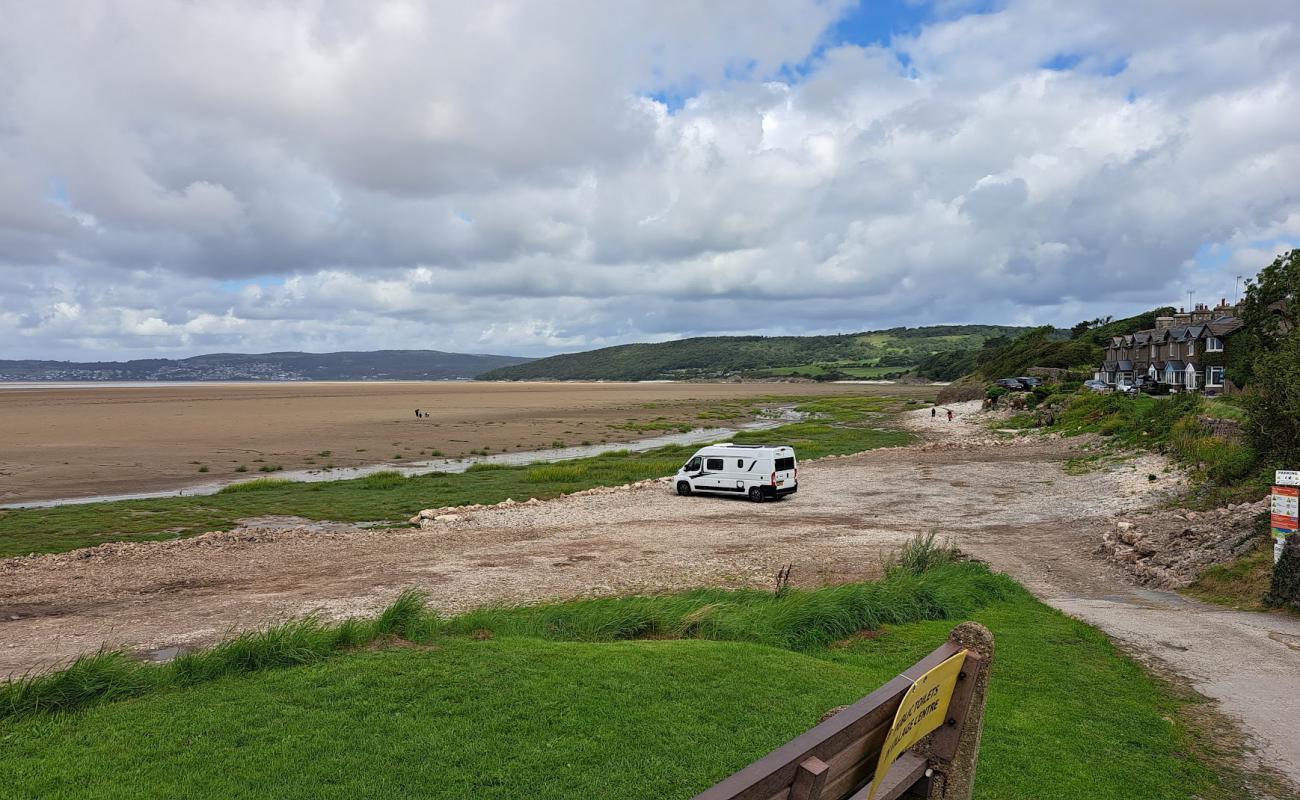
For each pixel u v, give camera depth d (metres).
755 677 8.45
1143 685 8.63
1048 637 10.85
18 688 7.85
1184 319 87.94
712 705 7.52
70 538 27.17
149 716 7.29
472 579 19.31
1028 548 21.48
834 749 2.71
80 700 7.84
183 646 13.70
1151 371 84.69
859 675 8.96
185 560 22.27
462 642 9.95
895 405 117.25
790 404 133.75
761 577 19.03
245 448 60.47
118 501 35.22
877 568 19.70
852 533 25.02
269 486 39.47
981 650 3.49
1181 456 32.47
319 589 18.44
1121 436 42.94
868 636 11.40
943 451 48.38
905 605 12.62
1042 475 36.53
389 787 5.82
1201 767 6.46
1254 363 21.61
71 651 13.41
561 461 51.66
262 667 8.81
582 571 20.06
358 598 17.41
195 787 5.80
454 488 38.69
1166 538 18.88
